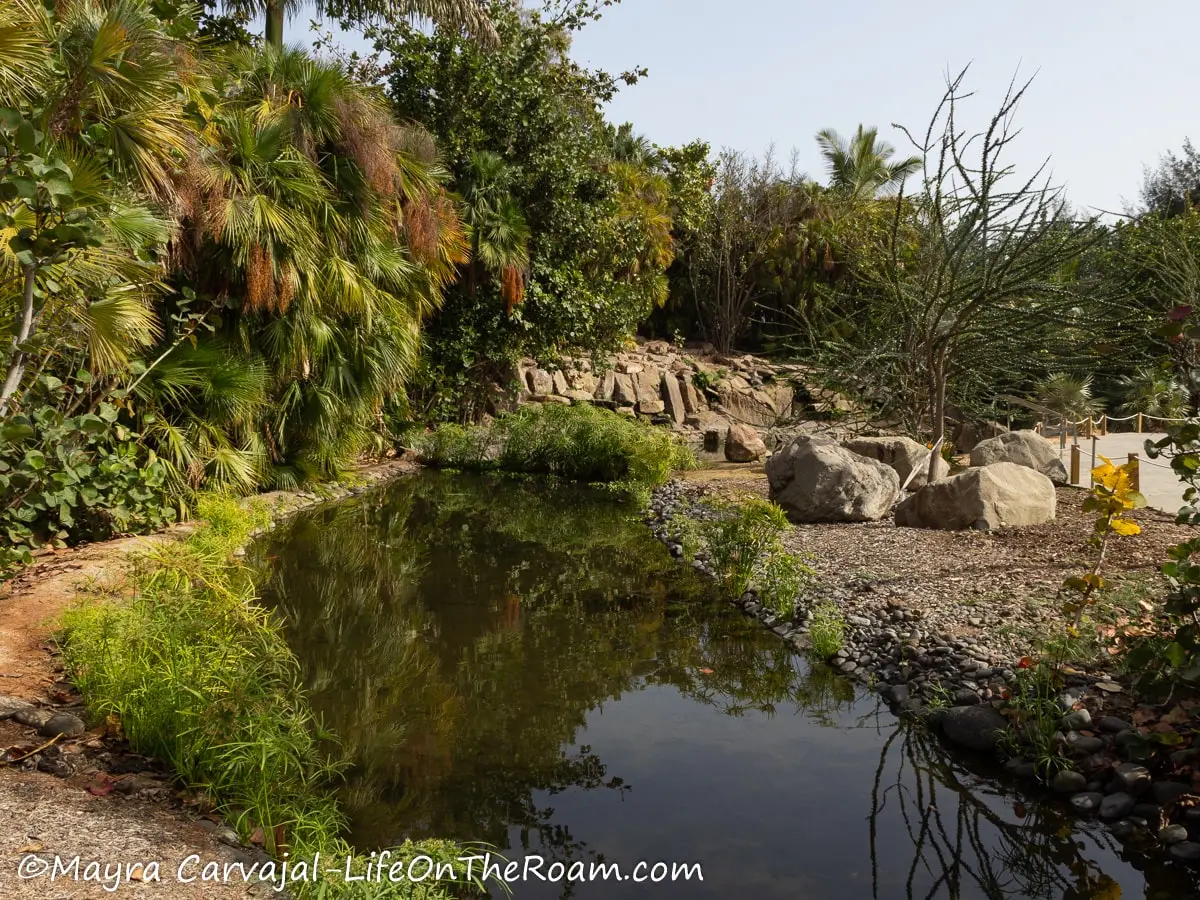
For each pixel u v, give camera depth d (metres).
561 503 13.49
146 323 7.95
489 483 15.55
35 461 6.61
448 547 10.26
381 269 12.88
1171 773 4.33
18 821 3.43
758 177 33.78
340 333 12.46
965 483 9.68
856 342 16.72
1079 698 4.95
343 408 12.85
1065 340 13.38
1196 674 4.21
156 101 7.43
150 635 4.77
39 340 5.12
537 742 5.09
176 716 4.21
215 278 10.62
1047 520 9.64
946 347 13.26
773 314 32.94
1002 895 3.69
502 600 8.04
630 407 23.84
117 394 8.33
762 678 6.19
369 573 8.88
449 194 16.28
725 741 5.16
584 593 8.32
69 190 4.80
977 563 8.11
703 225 31.20
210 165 9.83
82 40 6.99
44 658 5.33
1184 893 3.70
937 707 5.32
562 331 20.08
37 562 7.32
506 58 18.78
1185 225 14.63
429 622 7.34
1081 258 13.78
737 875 3.79
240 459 10.50
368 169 12.20
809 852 3.98
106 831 3.45
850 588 7.74
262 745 3.85
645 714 5.54
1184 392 4.80
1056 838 4.12
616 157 33.41
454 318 18.64
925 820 4.29
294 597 7.91
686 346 32.88
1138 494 5.52
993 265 12.30
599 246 21.09
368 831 4.04
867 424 16.55
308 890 3.22
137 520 8.76
